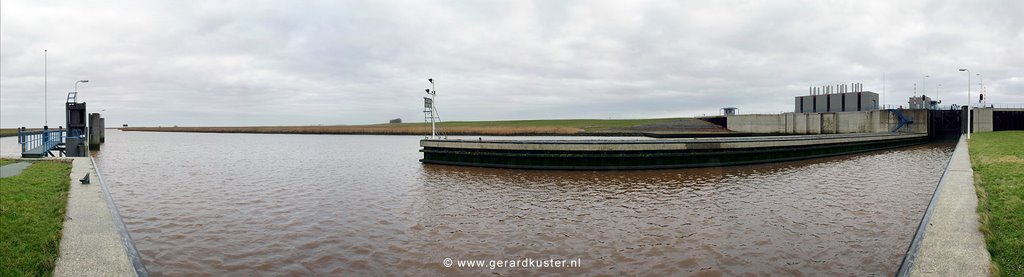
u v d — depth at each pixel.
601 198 19.91
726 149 32.34
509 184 24.42
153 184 25.98
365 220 16.03
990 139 48.25
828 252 11.72
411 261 11.48
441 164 35.53
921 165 33.72
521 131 125.69
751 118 97.38
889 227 14.16
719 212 16.70
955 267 8.51
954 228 10.85
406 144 79.69
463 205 18.73
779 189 22.03
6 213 12.29
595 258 11.55
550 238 13.45
